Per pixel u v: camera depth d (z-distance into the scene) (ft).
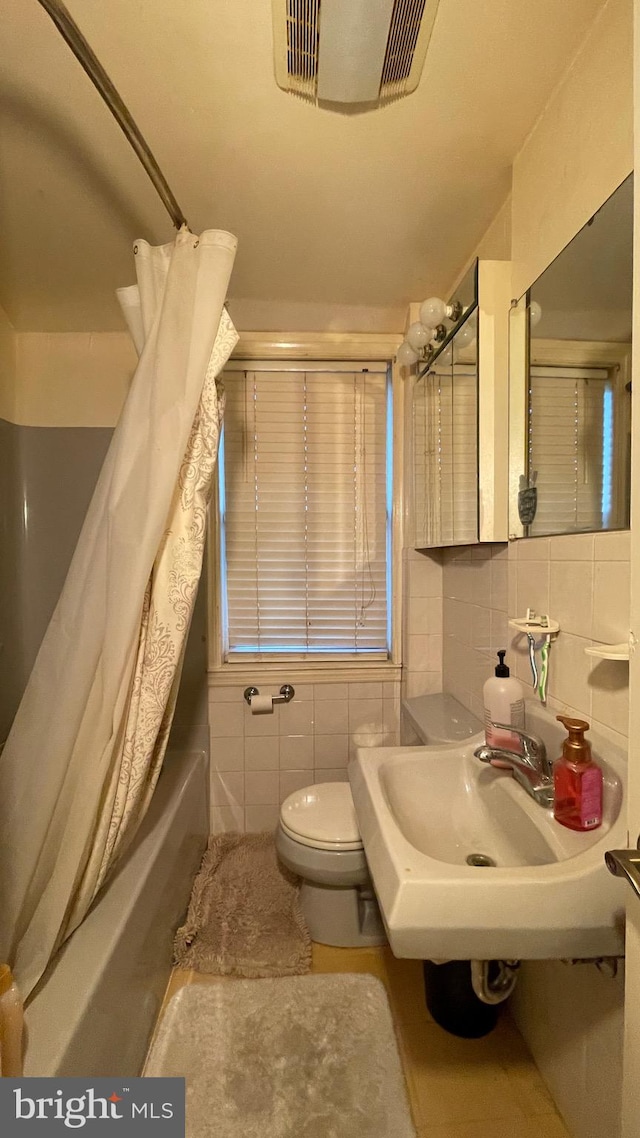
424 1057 4.10
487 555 5.03
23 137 3.76
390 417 7.11
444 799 3.72
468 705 5.71
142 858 4.40
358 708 7.07
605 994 3.10
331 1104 3.76
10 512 6.54
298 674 6.99
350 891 5.22
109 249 5.14
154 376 3.42
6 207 4.52
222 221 4.79
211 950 5.05
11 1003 2.64
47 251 5.16
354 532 7.20
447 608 6.53
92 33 3.02
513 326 4.11
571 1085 3.51
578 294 3.27
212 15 2.91
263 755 7.02
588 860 2.49
